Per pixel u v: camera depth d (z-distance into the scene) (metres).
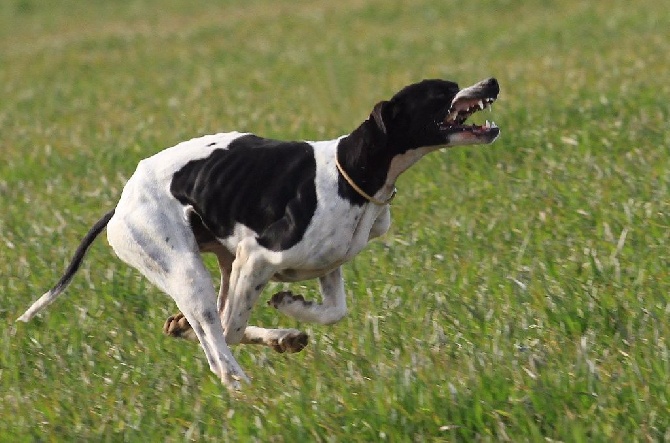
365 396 8.71
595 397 8.38
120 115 24.73
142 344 10.88
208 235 10.19
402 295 11.45
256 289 9.84
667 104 18.11
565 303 10.42
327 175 9.55
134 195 10.15
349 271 12.52
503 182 15.29
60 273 13.19
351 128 20.75
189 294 9.87
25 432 8.96
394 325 10.63
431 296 11.27
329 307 10.09
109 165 18.78
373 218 9.77
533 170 15.61
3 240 14.77
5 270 13.55
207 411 8.97
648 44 26.30
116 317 11.67
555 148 16.77
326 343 10.44
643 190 13.93
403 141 9.55
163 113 24.27
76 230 14.89
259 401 8.88
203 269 9.93
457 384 8.72
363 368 9.53
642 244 12.18
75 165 19.25
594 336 9.77
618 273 11.16
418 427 8.25
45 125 24.38
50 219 15.65
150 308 11.86
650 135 16.59
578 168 15.37
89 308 11.98
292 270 9.85
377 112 9.36
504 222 13.54
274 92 26.50
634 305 10.34
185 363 10.30
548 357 9.27
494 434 8.16
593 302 10.37
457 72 26.84
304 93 26.03
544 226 13.22
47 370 10.41
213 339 9.84
